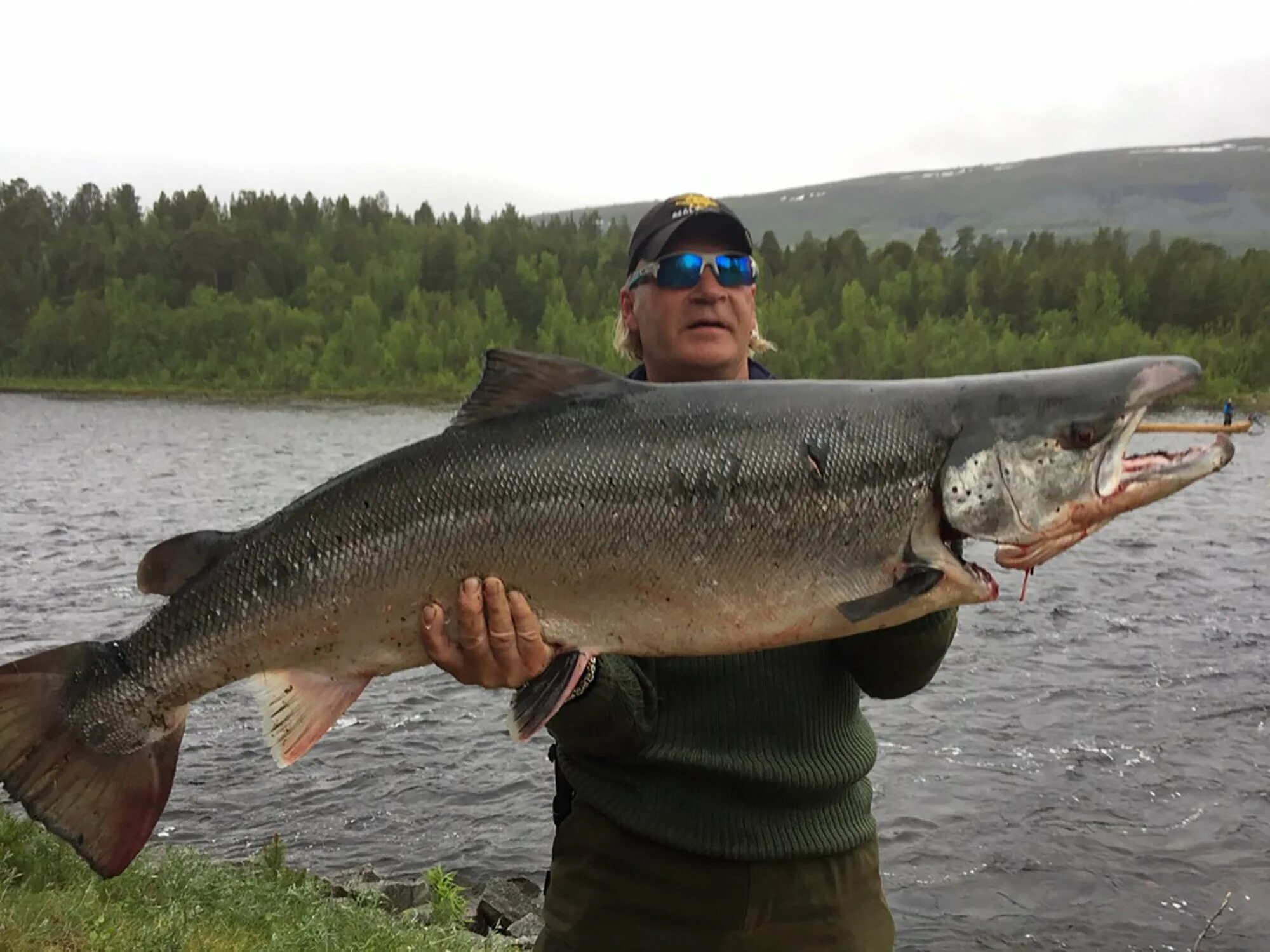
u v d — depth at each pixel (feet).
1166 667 57.31
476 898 34.01
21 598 73.15
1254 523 109.40
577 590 12.83
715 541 12.82
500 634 12.60
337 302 455.22
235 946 22.48
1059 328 390.21
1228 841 37.14
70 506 119.85
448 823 39.58
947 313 437.17
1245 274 433.89
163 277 501.56
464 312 415.44
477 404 13.34
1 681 13.16
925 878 34.78
